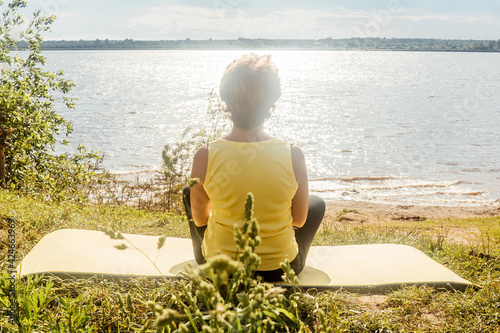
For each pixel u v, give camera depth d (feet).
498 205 56.08
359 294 9.75
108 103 183.01
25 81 37.60
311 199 10.07
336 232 19.16
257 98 8.13
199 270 4.08
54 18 38.22
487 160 83.92
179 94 232.94
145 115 147.64
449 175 72.69
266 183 8.25
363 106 179.01
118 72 449.89
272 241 8.57
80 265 9.96
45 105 36.47
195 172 8.53
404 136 109.81
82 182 35.12
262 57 8.45
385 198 59.21
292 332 7.61
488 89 268.62
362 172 74.08
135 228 17.87
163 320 4.62
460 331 8.31
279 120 137.28
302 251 9.86
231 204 8.32
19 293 8.26
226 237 8.42
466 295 9.70
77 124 122.62
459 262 13.32
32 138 31.68
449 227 28.14
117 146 91.97
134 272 9.80
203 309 8.12
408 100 202.39
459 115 152.66
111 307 8.27
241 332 5.13
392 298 9.37
